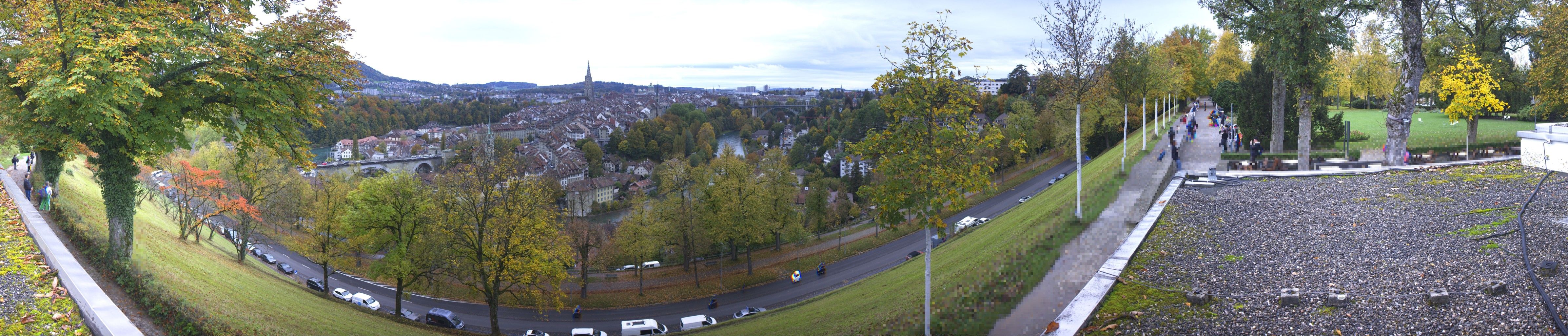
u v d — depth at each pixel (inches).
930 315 599.5
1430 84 1847.9
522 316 1756.9
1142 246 674.2
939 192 512.1
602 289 2055.9
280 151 845.2
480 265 1264.8
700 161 7514.8
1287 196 887.1
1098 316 490.9
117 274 693.3
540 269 1242.0
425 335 1207.6
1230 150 1596.9
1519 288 445.1
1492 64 1640.0
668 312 1857.8
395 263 1371.8
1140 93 1315.2
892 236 2464.3
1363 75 2576.3
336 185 1720.0
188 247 1387.8
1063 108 2517.2
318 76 795.4
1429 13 1251.2
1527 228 585.6
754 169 2480.3
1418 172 1060.5
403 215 1467.8
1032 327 495.5
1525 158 961.5
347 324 1042.7
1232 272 566.3
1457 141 1617.9
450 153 6761.8
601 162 7824.8
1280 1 1186.6
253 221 1836.9
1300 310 455.8
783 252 2516.0
